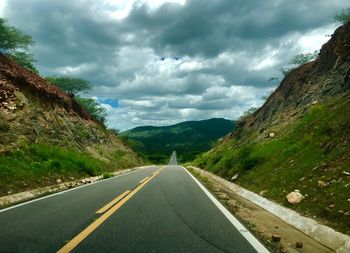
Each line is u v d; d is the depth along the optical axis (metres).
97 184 17.44
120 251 5.42
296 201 9.18
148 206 10.03
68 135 31.36
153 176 24.06
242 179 16.91
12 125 22.73
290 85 29.89
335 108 15.48
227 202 11.88
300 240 6.84
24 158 18.70
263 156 17.53
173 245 5.83
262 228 7.88
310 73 27.41
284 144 16.94
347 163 9.41
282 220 8.88
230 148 36.75
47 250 5.42
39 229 6.94
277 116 28.59
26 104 26.50
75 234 6.52
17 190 13.76
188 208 9.80
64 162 22.31
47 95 32.66
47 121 28.50
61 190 14.96
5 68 28.06
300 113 23.06
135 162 58.66
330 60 24.97
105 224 7.46
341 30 24.12
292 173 11.71
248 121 41.22
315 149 12.14
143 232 6.74
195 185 17.30
